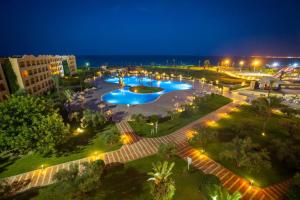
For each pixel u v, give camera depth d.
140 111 53.97
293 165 26.92
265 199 22.02
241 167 27.23
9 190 23.45
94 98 69.88
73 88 80.81
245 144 28.53
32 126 28.08
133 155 30.98
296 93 68.94
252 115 48.00
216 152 31.14
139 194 22.62
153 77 121.75
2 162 29.89
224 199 18.06
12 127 27.58
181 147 33.31
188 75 117.56
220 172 26.47
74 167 23.78
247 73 120.44
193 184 24.09
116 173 26.44
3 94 53.97
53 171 27.33
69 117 44.62
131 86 92.31
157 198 18.95
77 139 36.28
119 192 22.94
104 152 31.86
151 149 32.78
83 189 21.78
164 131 39.56
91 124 42.34
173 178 25.16
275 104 39.94
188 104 54.06
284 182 24.77
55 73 89.38
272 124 42.12
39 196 22.56
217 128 40.34
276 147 30.94
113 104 61.44
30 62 64.56
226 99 63.06
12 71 56.28
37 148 27.86
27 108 29.50
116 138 33.88
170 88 89.31
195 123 43.47
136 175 25.98
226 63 185.00
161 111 54.00
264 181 24.70
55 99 57.53
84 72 122.19
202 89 83.62
